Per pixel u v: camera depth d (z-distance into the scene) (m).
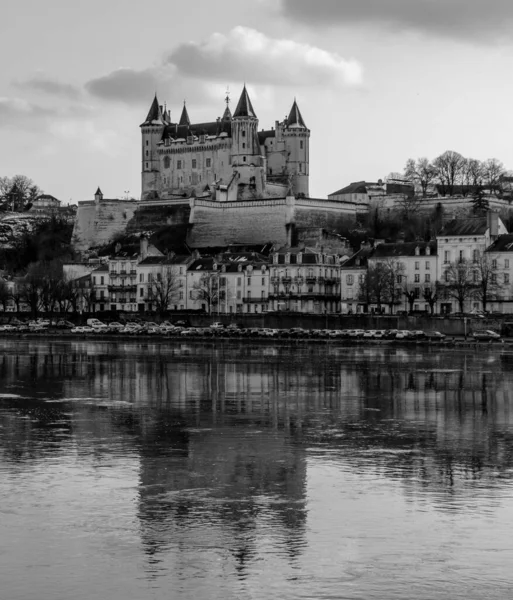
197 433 122.88
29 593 71.06
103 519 85.31
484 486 95.44
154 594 70.94
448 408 144.50
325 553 77.75
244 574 73.88
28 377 187.62
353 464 104.69
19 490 93.88
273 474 100.25
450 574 73.88
